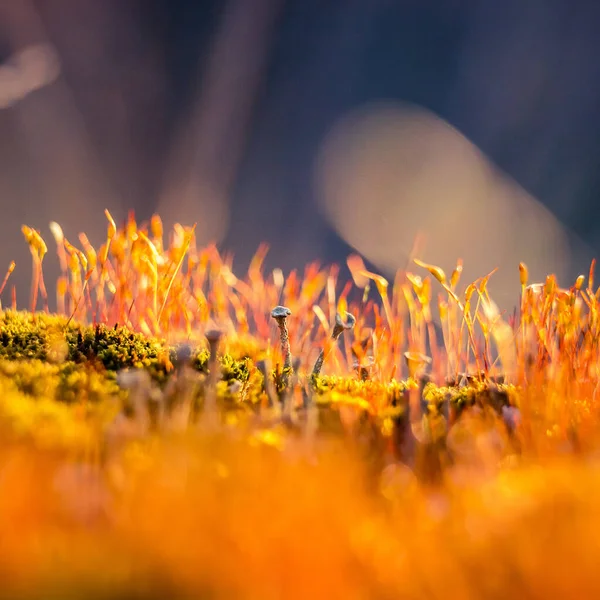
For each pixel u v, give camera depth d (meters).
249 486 0.46
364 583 0.39
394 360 0.53
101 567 0.36
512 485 0.48
